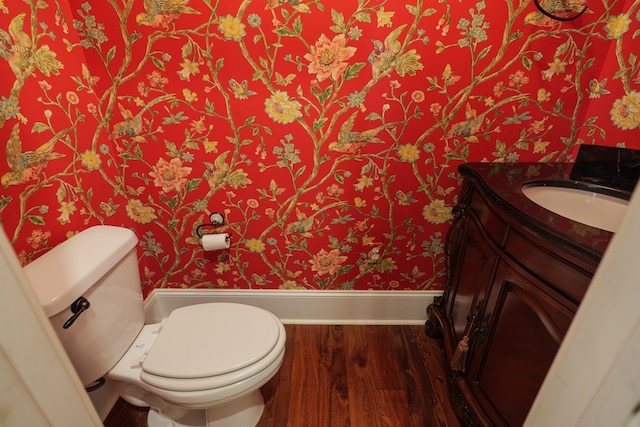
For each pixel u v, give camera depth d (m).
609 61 1.14
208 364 0.98
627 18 1.07
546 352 0.79
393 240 1.52
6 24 0.89
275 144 1.33
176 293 1.64
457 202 1.37
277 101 1.26
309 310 1.68
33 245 0.98
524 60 1.18
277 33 1.15
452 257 1.35
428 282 1.61
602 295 0.30
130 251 1.08
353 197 1.43
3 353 0.31
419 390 1.35
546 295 0.78
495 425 0.98
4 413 0.32
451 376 1.26
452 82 1.22
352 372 1.42
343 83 1.23
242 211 1.46
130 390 1.19
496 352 0.98
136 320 1.15
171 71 1.21
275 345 1.07
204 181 1.40
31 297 0.33
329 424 1.21
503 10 1.11
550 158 1.32
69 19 1.10
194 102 1.26
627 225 0.28
